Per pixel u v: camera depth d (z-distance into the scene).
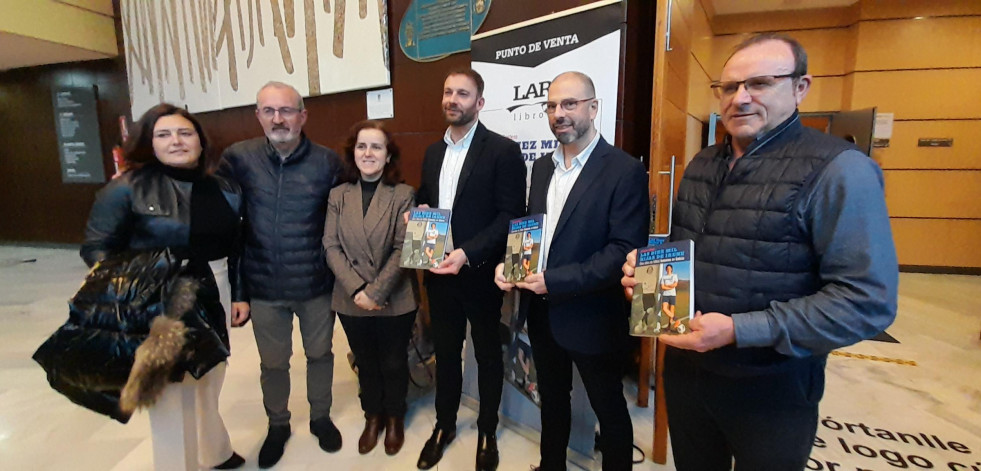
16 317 3.56
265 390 1.87
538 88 1.98
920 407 2.25
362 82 3.15
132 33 5.13
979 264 4.81
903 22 4.59
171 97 4.86
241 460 1.84
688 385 1.08
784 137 0.93
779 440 0.94
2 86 6.08
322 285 1.81
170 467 1.41
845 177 0.81
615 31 1.75
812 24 4.91
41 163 6.18
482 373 1.76
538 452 1.90
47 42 4.78
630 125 1.99
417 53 2.83
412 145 3.01
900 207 4.93
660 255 1.03
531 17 2.23
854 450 1.91
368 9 3.03
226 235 1.60
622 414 1.42
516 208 1.60
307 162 1.75
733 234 0.94
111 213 1.41
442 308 1.73
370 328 1.85
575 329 1.36
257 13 3.77
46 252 6.11
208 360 1.29
